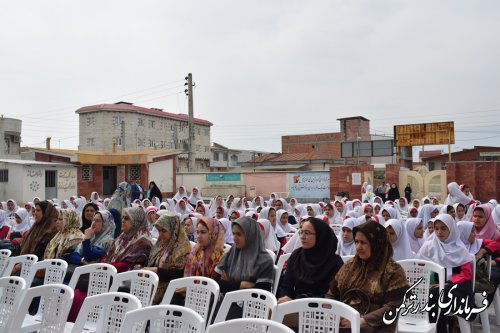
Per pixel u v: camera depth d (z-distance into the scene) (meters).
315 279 4.68
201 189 31.00
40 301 5.21
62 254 6.90
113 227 6.91
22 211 11.09
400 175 25.17
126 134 55.62
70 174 27.28
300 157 43.00
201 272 5.64
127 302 3.81
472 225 6.34
